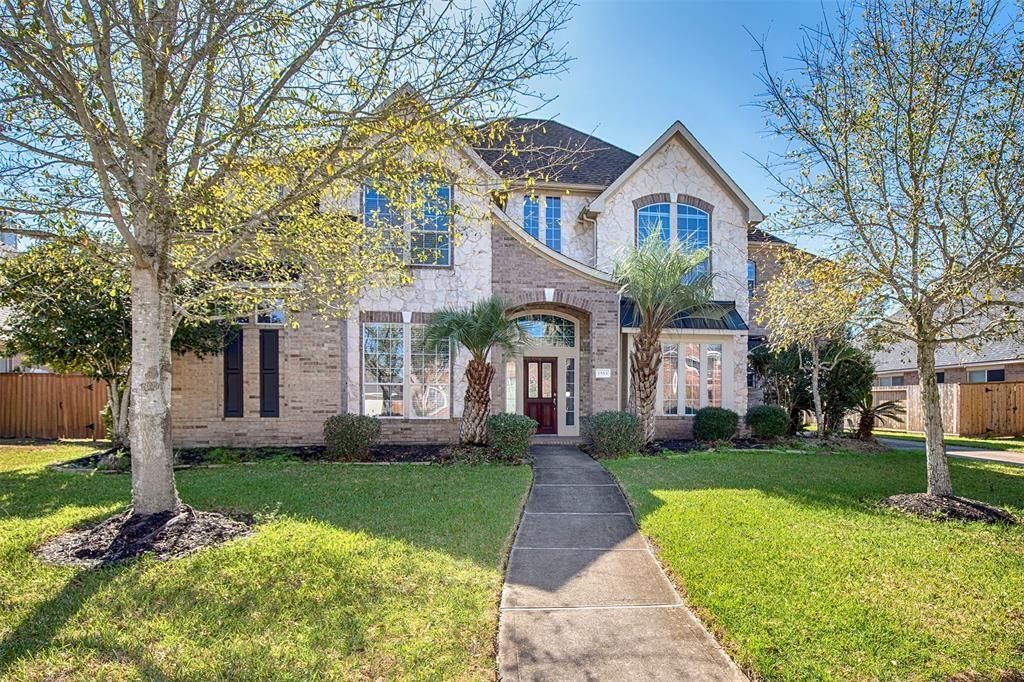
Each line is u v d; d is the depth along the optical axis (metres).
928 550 5.96
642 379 13.84
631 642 4.15
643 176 17.22
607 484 9.62
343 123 6.41
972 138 7.42
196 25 6.05
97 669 3.60
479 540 6.26
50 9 5.34
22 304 9.98
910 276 8.31
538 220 17.38
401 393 14.02
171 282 6.98
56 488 8.64
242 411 13.52
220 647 3.88
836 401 16.08
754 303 20.36
